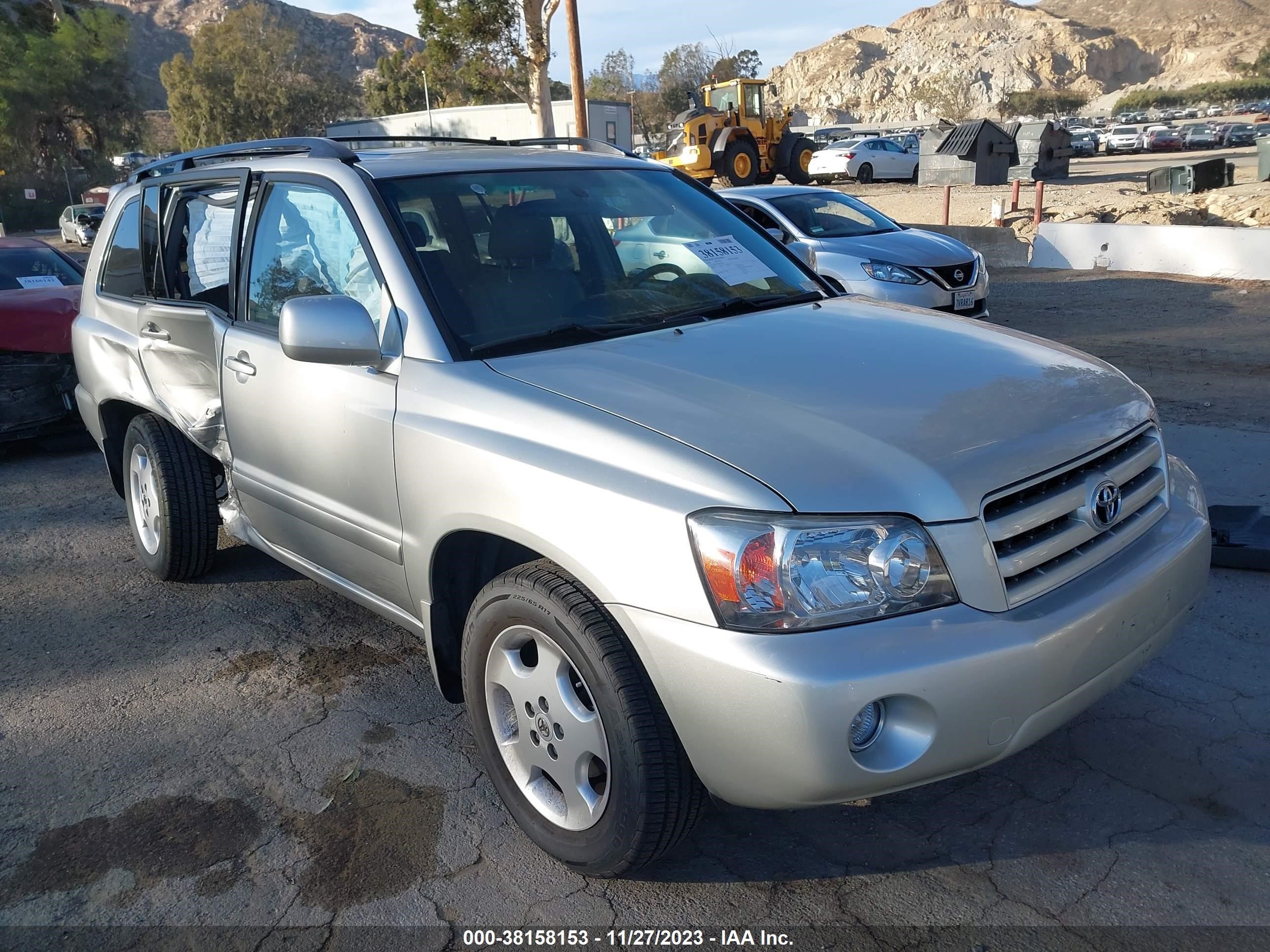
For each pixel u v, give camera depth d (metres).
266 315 3.72
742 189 10.83
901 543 2.27
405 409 2.99
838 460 2.37
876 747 2.26
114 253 5.01
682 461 2.40
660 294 3.48
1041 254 14.84
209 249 4.14
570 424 2.62
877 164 33.84
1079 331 10.15
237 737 3.54
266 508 3.85
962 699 2.25
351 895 2.73
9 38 55.34
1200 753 3.16
